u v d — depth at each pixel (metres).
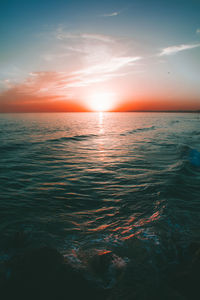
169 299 2.69
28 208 5.93
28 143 19.45
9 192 7.21
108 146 18.72
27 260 3.14
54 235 4.46
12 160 12.40
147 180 8.64
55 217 5.39
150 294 2.78
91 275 3.07
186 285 2.91
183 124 55.75
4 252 3.78
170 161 12.40
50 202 6.41
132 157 13.71
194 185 8.07
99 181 8.63
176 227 4.76
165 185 7.86
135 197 6.80
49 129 36.44
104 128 41.25
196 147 17.86
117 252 3.78
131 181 8.56
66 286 2.81
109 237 4.36
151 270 3.29
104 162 12.23
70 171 10.21
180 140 22.89
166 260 3.57
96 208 6.01
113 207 6.05
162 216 5.30
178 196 6.86
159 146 18.50
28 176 9.28
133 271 3.24
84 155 14.43
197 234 4.47
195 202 6.39
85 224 5.01
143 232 4.53
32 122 58.38
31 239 4.23
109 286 2.91
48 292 2.72
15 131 31.44
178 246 4.00
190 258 3.55
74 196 6.95
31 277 2.90
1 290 2.75
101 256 3.48
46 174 9.64
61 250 3.84
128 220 5.20
